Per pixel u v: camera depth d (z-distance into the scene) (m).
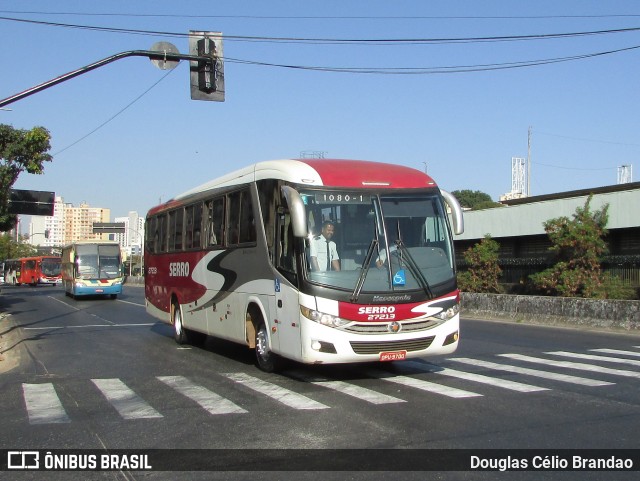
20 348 15.34
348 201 9.25
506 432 6.69
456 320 9.45
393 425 7.03
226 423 7.32
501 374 10.33
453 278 9.48
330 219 9.12
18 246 110.00
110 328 20.03
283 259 9.51
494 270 27.41
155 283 17.36
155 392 9.38
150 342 16.05
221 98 13.95
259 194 10.54
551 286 22.61
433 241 9.54
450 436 6.56
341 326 8.76
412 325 9.06
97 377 10.88
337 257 8.98
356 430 6.84
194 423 7.37
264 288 10.21
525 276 28.23
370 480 5.29
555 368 10.95
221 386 9.69
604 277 21.94
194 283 13.98
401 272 9.12
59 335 18.08
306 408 7.95
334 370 10.80
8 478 5.56
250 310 11.02
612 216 23.67
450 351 9.40
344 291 8.82
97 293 36.03
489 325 19.97
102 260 36.53
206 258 13.21
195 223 14.06
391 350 8.96
